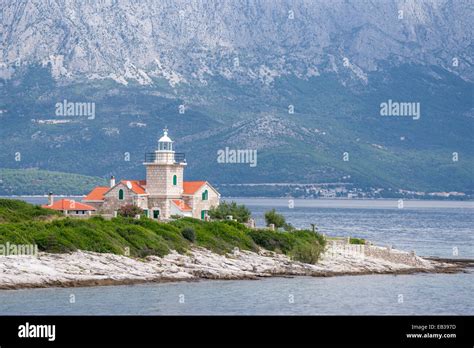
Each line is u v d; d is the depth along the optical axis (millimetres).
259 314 179125
